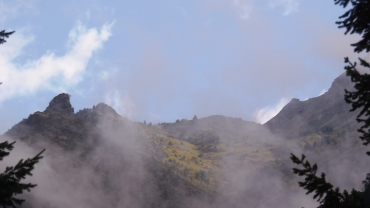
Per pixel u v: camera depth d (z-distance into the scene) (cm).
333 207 814
